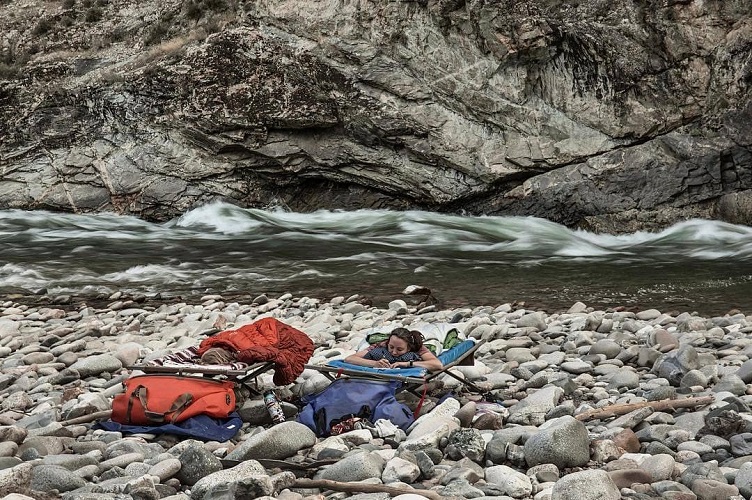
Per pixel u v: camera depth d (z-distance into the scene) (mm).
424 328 6926
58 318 10781
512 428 5203
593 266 15414
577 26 20062
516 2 20188
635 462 4621
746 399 5875
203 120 21688
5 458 4688
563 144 20172
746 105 19016
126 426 5598
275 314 10672
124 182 22047
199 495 4223
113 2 28375
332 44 21172
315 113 21375
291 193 22719
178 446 5016
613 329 9016
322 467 4719
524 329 8891
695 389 6191
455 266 15383
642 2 20047
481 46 20406
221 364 6031
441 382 6477
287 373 6141
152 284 13500
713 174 19281
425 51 20797
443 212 21641
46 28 27766
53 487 4270
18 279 13914
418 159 21234
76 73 24391
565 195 20062
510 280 13727
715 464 4555
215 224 21188
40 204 22219
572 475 4043
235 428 5590
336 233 20016
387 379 5879
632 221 19562
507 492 4273
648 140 19859
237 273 14562
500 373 6887
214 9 25625
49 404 6336
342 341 8781
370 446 5074
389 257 16500
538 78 20359
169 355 6246
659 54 19688
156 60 23312
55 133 22719
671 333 8211
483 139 20688
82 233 19875
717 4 19578
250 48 21797
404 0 20812
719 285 12781
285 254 17000
